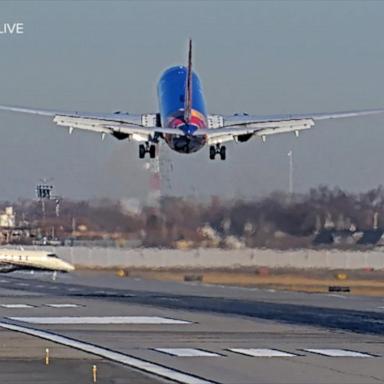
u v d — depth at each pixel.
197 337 172.12
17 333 174.38
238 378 126.44
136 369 131.75
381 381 125.62
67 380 120.88
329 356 148.25
